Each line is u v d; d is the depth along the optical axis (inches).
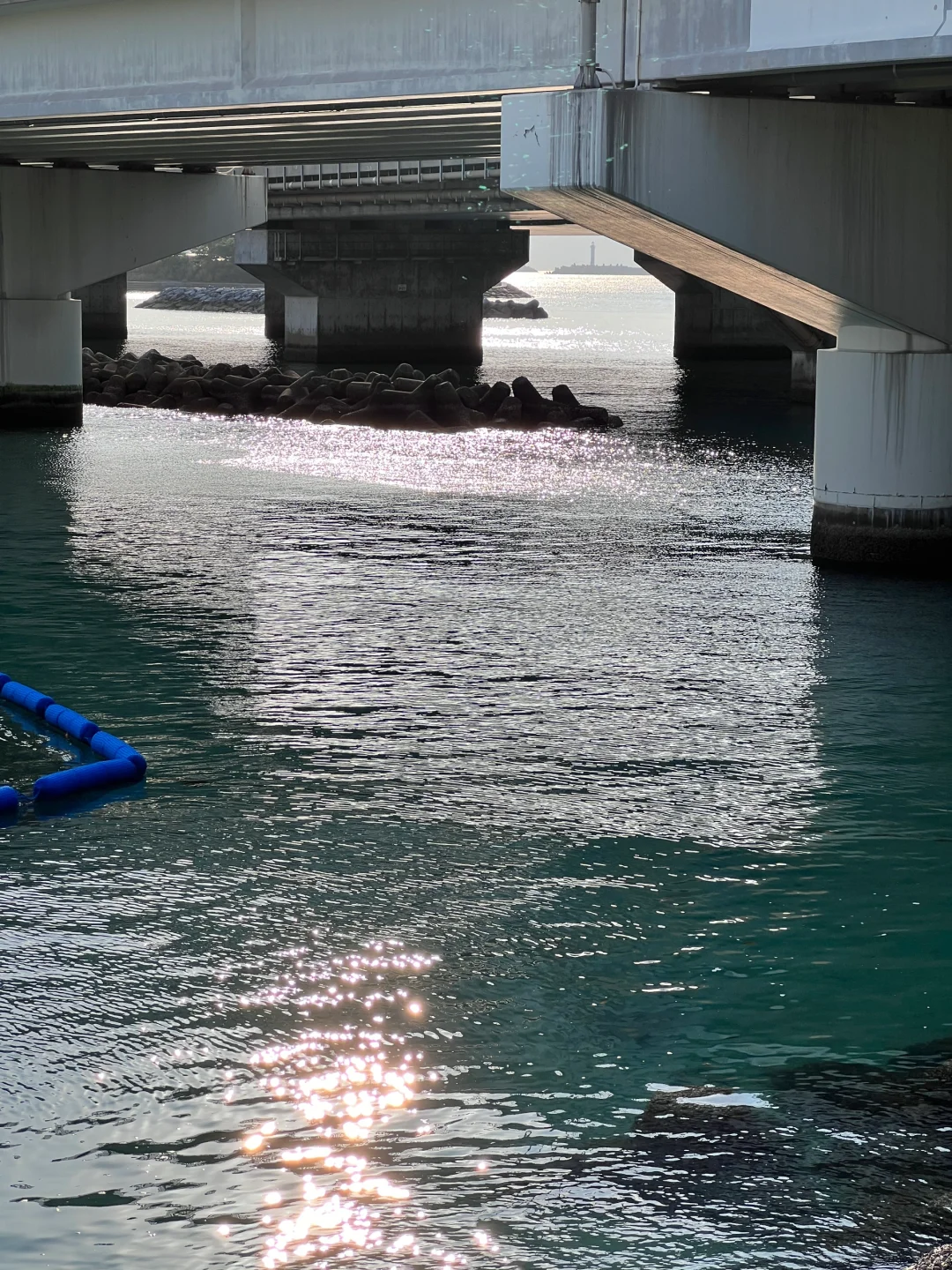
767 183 786.8
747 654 725.3
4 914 430.9
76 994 382.0
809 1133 321.1
